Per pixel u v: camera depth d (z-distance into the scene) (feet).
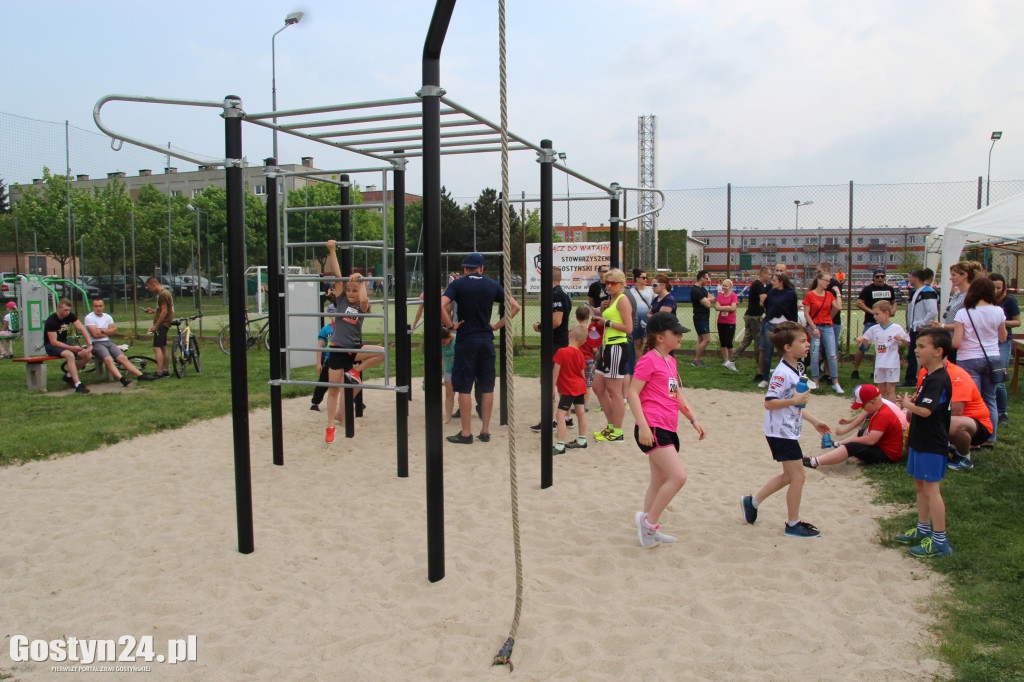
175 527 14.97
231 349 13.19
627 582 11.96
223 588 11.94
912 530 13.42
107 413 26.18
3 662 9.61
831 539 13.69
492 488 17.76
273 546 13.84
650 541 13.39
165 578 12.36
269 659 9.62
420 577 12.23
